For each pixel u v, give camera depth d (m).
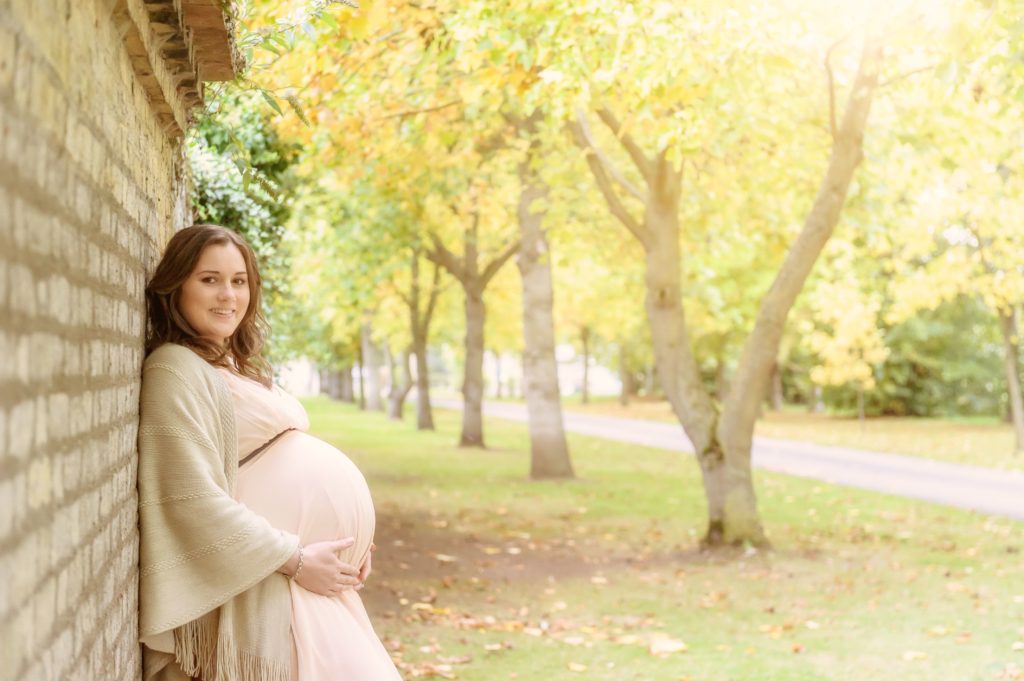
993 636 7.64
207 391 3.40
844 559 11.12
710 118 10.41
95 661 2.46
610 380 115.38
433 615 8.34
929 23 8.41
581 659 7.03
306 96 8.93
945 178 15.61
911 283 22.16
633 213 15.52
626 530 13.41
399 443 28.23
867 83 10.60
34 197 1.80
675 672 6.68
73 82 2.16
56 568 2.02
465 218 17.70
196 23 3.76
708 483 11.84
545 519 14.30
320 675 3.42
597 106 9.67
